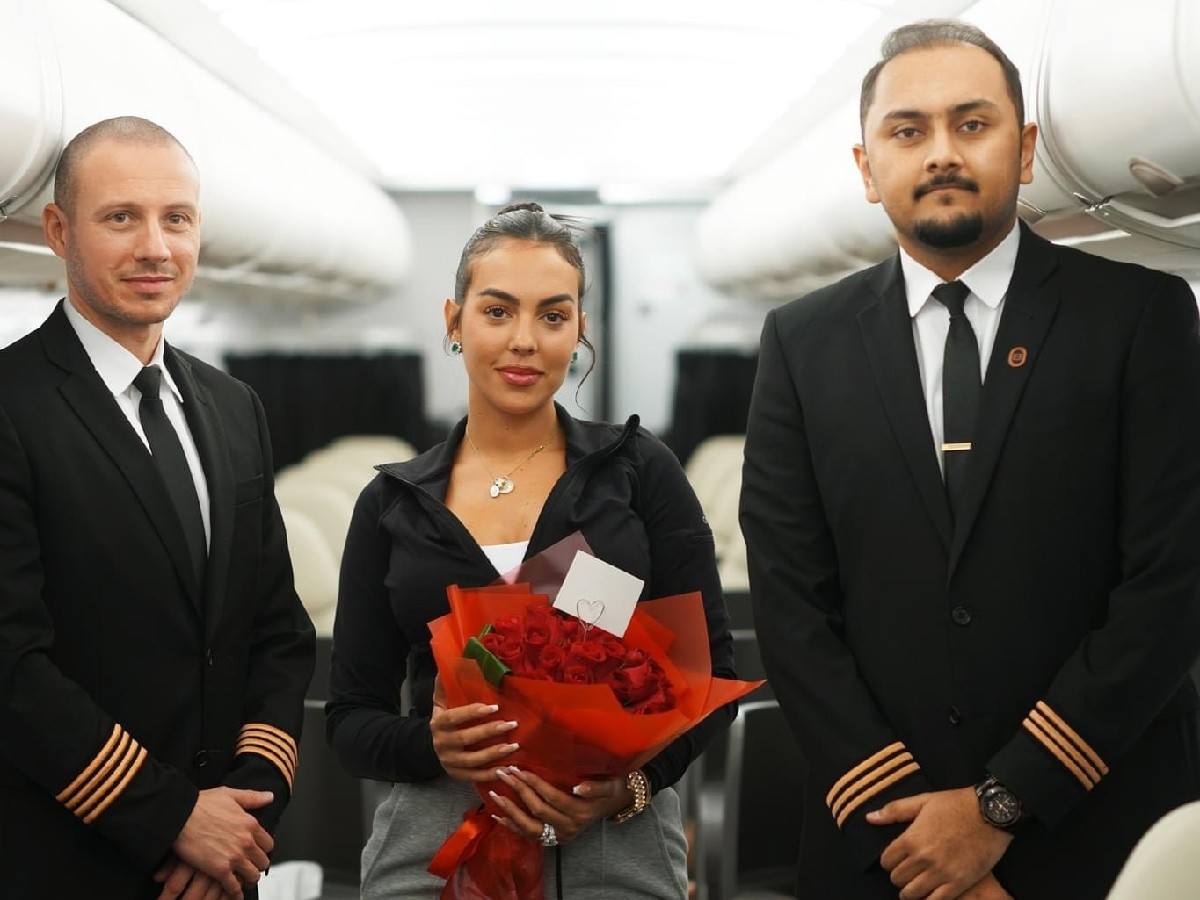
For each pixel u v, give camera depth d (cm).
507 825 189
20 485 200
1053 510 196
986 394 200
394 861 205
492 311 204
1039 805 187
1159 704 190
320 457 784
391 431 804
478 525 208
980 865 190
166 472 213
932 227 198
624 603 187
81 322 213
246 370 786
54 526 203
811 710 203
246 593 220
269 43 385
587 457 207
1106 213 288
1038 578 197
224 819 204
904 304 210
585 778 185
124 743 199
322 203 552
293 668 230
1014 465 197
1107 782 198
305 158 526
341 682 218
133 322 209
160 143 211
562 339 206
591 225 217
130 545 205
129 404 213
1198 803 150
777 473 214
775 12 370
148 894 208
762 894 284
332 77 442
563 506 203
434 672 207
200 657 212
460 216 811
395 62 432
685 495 216
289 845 300
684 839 213
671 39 408
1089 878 196
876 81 207
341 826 297
